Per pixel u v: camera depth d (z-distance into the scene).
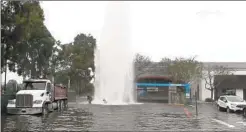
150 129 19.44
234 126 21.44
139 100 60.56
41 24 37.28
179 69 61.31
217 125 21.94
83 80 82.50
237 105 33.41
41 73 49.50
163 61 69.56
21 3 30.28
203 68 62.06
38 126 20.77
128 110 35.19
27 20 31.14
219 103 37.03
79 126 20.77
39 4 34.31
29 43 39.88
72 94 61.53
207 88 60.56
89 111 33.81
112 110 35.22
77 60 77.12
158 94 61.62
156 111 33.94
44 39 42.84
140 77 62.56
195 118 26.77
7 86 49.38
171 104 49.94
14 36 31.30
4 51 33.47
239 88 60.66
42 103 28.97
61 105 36.91
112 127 20.30
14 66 41.00
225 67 60.84
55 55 56.44
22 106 28.61
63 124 21.88
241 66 61.41
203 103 54.84
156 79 62.44
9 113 28.70
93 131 18.44
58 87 35.38
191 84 63.00
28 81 30.62
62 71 65.50
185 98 52.94
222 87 61.00
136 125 21.39
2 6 29.30
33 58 44.72
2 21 29.61
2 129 19.25
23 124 21.80
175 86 56.41
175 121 24.20
